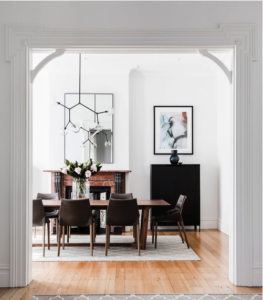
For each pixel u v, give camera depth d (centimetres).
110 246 555
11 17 372
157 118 723
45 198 603
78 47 380
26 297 331
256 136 372
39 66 380
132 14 377
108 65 682
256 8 377
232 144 380
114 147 693
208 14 378
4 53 368
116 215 490
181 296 334
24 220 364
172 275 402
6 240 363
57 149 690
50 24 374
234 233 373
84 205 486
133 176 717
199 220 688
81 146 625
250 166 369
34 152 704
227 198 656
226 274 407
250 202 368
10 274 361
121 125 696
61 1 375
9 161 364
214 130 727
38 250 528
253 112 372
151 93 725
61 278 390
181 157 722
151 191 690
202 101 729
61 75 693
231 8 377
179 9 378
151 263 454
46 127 706
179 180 691
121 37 376
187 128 724
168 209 687
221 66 388
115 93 697
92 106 695
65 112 693
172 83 727
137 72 723
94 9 376
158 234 661
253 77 374
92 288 356
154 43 377
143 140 721
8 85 366
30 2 373
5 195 363
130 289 353
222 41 375
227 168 653
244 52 374
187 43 376
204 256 492
